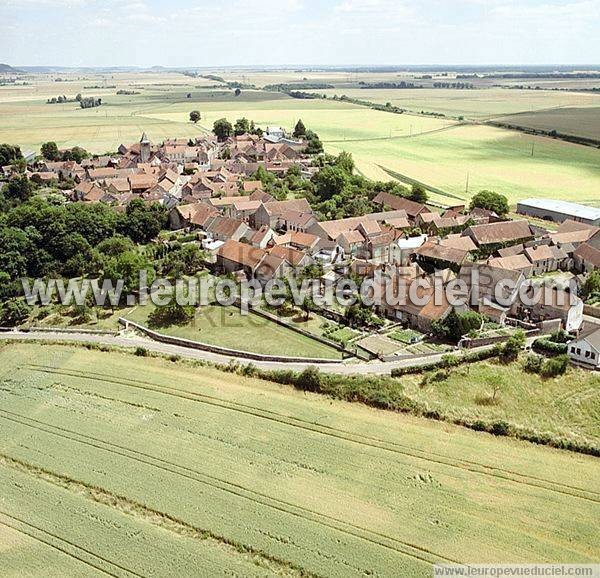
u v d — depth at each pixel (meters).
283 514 64.62
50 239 143.50
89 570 58.12
